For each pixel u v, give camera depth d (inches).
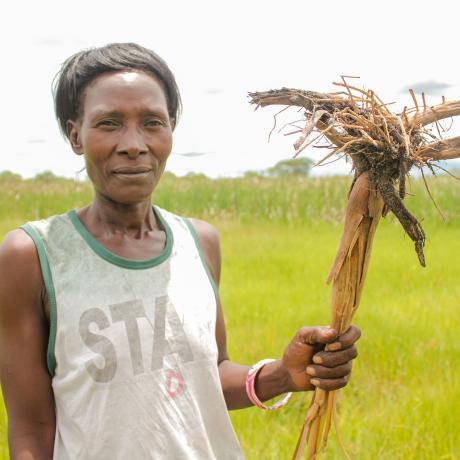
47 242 73.2
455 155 75.5
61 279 72.1
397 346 218.1
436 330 231.0
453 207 584.4
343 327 82.4
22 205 726.5
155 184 76.6
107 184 74.4
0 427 164.1
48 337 73.5
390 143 73.4
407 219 75.5
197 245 82.1
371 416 168.1
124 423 71.0
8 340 72.3
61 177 903.7
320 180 720.3
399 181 74.4
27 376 71.9
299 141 66.1
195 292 77.8
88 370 70.5
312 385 84.8
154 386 72.2
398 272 343.0
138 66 76.4
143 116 74.1
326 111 72.7
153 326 73.3
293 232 543.5
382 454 151.3
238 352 212.2
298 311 262.1
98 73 75.2
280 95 77.3
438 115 76.3
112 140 73.4
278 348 217.5
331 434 156.9
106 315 71.9
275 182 732.7
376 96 75.5
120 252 76.0
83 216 78.3
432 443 153.3
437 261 369.1
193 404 74.2
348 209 79.9
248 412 170.1
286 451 152.6
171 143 76.8
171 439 72.1
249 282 323.0
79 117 76.9
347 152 75.5
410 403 173.6
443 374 195.8
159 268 76.4
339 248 81.0
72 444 71.3
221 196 671.8
